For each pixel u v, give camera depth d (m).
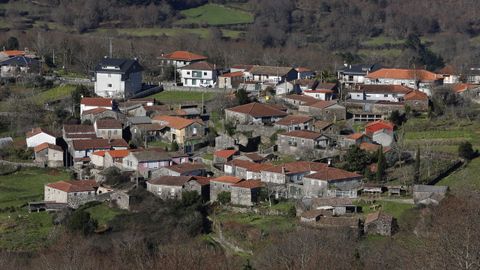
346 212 189.12
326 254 156.25
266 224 186.50
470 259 127.94
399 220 181.00
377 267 148.38
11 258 173.12
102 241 182.88
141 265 156.00
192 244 180.38
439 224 164.88
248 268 152.75
